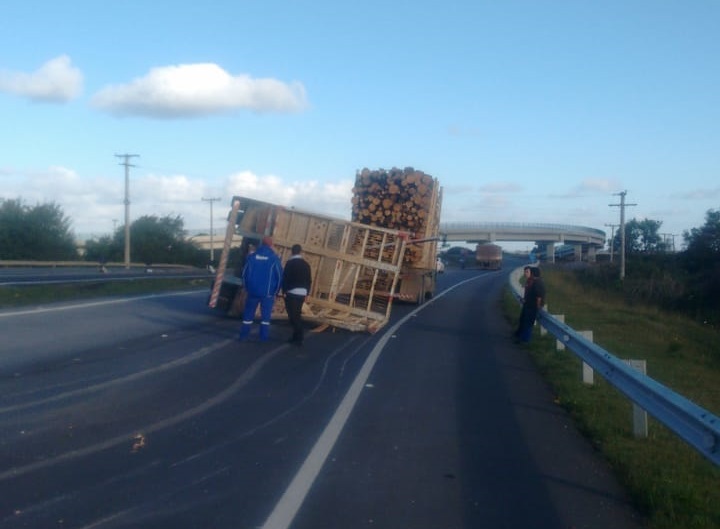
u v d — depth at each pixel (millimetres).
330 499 7988
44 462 8852
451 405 12617
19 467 8648
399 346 19359
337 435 10438
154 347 17016
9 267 60344
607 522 7613
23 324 19828
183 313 23781
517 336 21453
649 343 24203
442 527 7332
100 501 7695
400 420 11422
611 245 111312
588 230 128875
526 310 20953
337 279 21406
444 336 22109
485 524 7453
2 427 10203
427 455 9680
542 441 10547
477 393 13719
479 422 11523
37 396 11969
